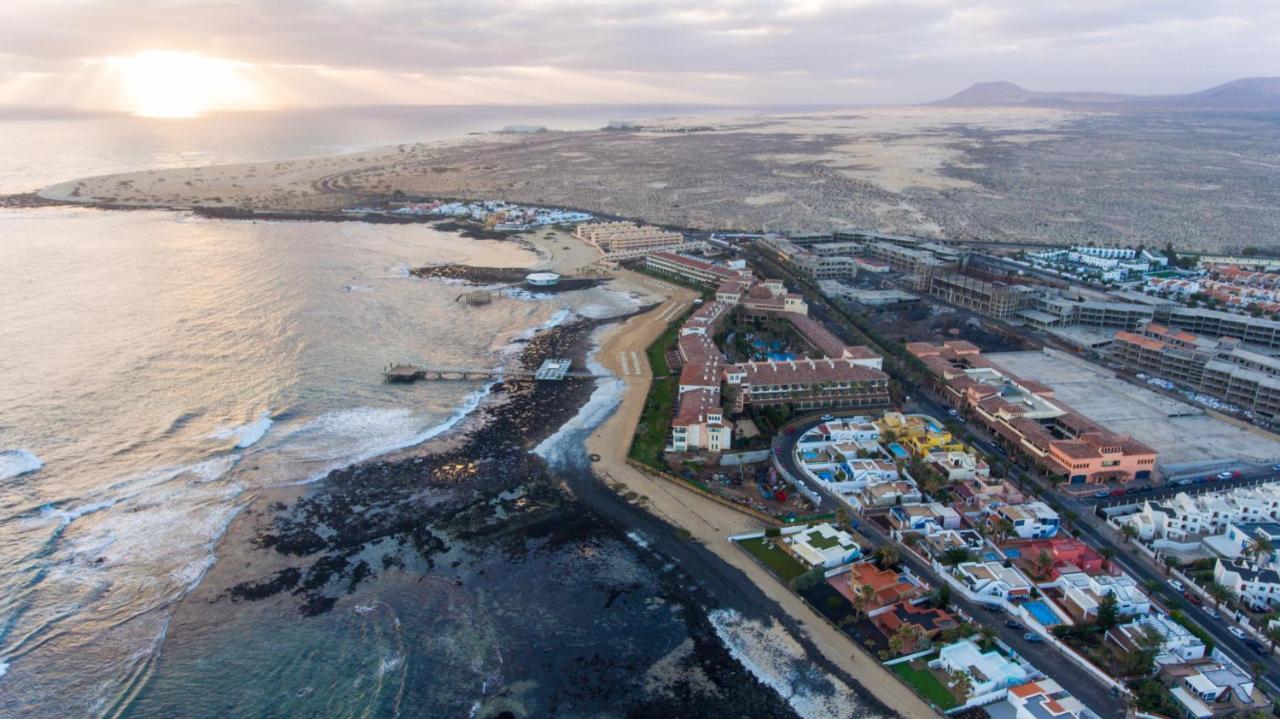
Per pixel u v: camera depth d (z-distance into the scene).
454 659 110.19
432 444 176.00
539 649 112.56
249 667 107.81
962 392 198.88
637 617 119.75
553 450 174.00
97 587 123.31
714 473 164.62
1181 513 141.50
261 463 163.88
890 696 104.31
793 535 140.00
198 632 114.25
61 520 140.62
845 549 134.25
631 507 151.25
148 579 125.62
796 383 196.75
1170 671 105.88
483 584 127.06
